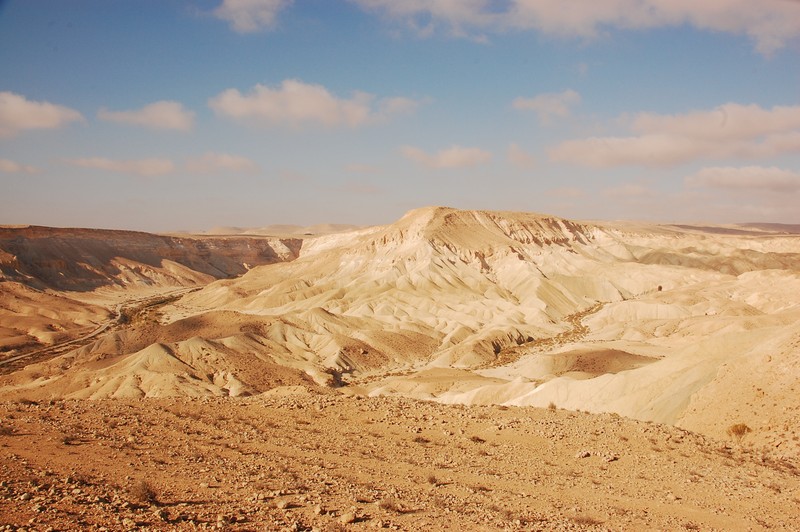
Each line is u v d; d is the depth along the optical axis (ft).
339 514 48.98
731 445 86.99
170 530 43.06
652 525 52.75
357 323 447.83
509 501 56.90
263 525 45.29
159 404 94.22
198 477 57.77
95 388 259.19
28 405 90.17
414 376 286.46
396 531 45.70
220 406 94.22
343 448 73.56
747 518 56.85
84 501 47.91
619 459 74.54
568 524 50.72
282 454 69.36
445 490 59.26
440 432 83.51
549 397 166.09
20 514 43.75
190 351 292.40
